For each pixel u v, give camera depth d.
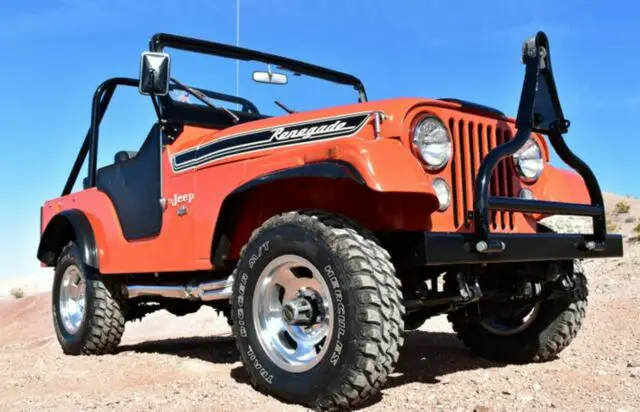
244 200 3.85
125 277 5.26
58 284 5.72
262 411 2.96
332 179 3.30
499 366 4.19
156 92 4.27
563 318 4.11
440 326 6.35
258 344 3.29
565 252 3.55
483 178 3.17
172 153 4.39
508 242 3.23
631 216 20.22
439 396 3.20
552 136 3.76
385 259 2.98
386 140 3.08
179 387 3.58
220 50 5.05
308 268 3.10
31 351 6.00
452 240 3.04
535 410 2.90
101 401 3.33
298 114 3.66
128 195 4.87
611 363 4.05
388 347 2.87
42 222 6.38
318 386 2.95
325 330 3.09
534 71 3.54
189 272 4.59
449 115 3.50
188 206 4.16
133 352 5.49
